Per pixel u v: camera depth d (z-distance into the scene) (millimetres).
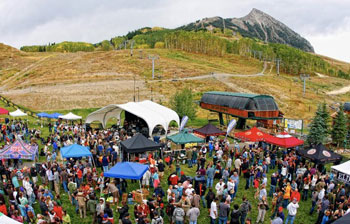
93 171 17781
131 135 31125
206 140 29219
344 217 10102
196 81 96250
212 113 61531
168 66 115438
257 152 22812
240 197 17188
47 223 12109
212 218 13438
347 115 39125
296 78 134375
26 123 38094
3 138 27984
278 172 19281
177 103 48344
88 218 14445
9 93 75312
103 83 87062
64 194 17094
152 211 13320
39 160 22734
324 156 19000
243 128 39875
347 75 191875
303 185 17906
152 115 30531
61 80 89875
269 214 15617
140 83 88812
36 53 152500
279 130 37906
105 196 16688
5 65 119125
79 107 64250
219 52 175125
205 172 17156
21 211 13727
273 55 177375
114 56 128375
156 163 20656
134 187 17969
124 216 11742
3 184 16000
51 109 61594
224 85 95438
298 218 15312
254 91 93312
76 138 26766
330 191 16359
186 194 14180
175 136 23891
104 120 36438
